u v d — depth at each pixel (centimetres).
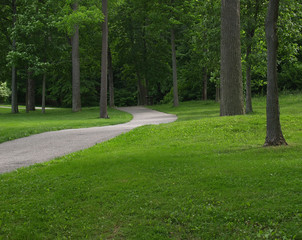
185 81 5069
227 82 1823
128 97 6800
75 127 2078
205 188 634
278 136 970
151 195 626
